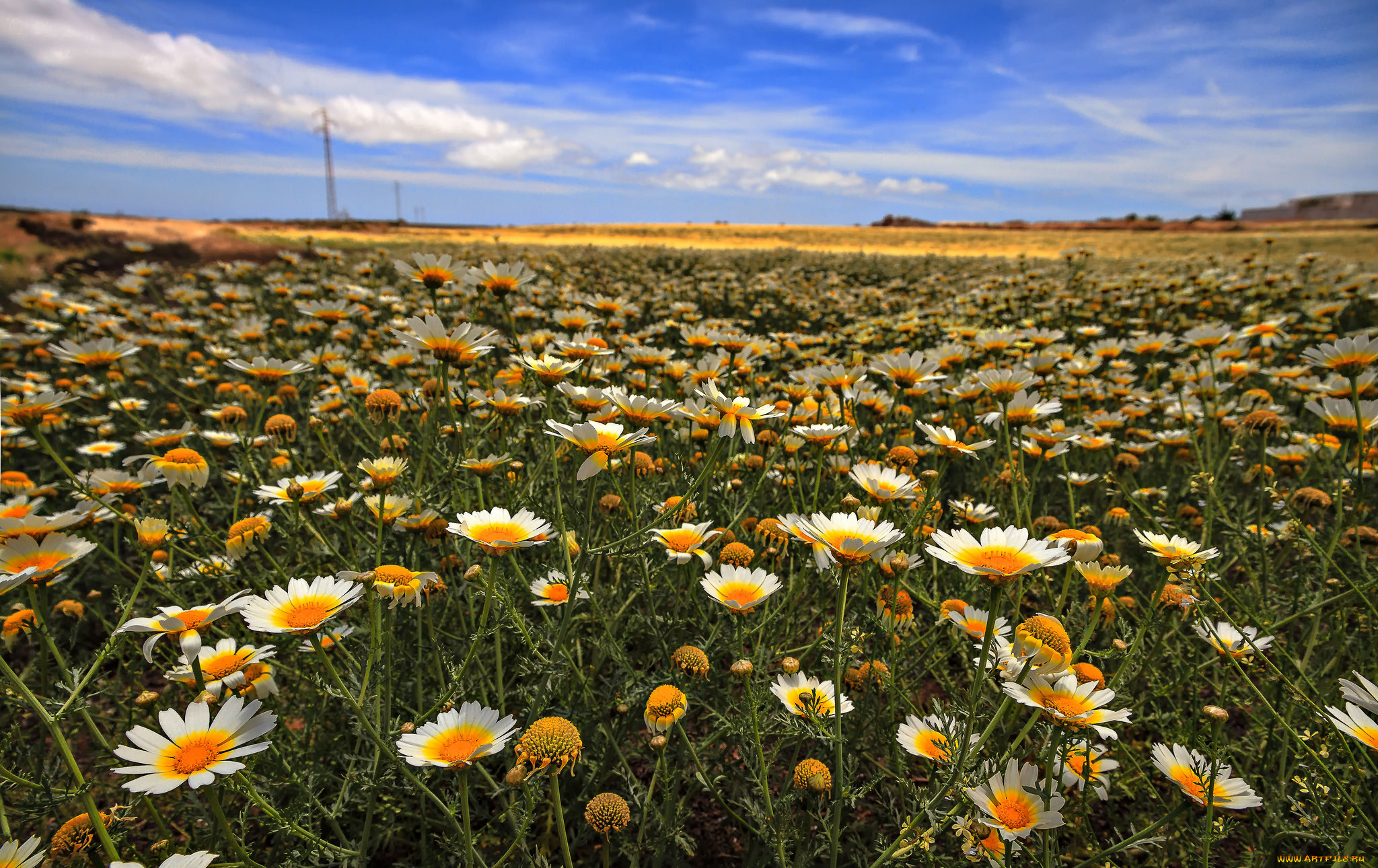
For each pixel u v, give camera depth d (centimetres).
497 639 202
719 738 226
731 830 234
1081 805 189
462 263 315
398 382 461
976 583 224
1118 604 259
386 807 205
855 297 1170
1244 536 278
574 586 187
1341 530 247
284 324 730
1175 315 898
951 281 1438
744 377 405
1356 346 266
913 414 441
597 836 205
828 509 280
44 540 185
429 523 233
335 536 295
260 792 191
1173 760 164
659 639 227
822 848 180
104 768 234
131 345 352
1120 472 372
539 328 600
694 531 207
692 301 1109
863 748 215
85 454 399
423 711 217
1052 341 491
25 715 233
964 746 149
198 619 164
